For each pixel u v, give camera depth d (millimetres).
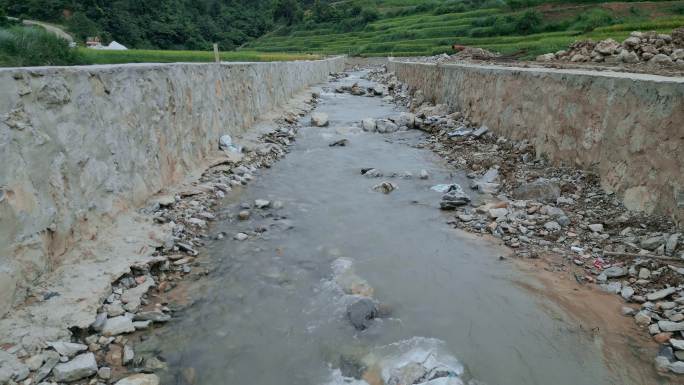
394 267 5371
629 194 6074
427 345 3994
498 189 7875
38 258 4121
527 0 44031
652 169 5703
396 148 11469
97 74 5289
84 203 4930
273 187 8266
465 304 4609
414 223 6672
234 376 3637
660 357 3688
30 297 3961
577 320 4285
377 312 4457
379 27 65312
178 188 7219
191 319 4320
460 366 3730
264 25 82688
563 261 5336
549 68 11258
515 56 22609
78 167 4852
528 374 3648
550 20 37375
